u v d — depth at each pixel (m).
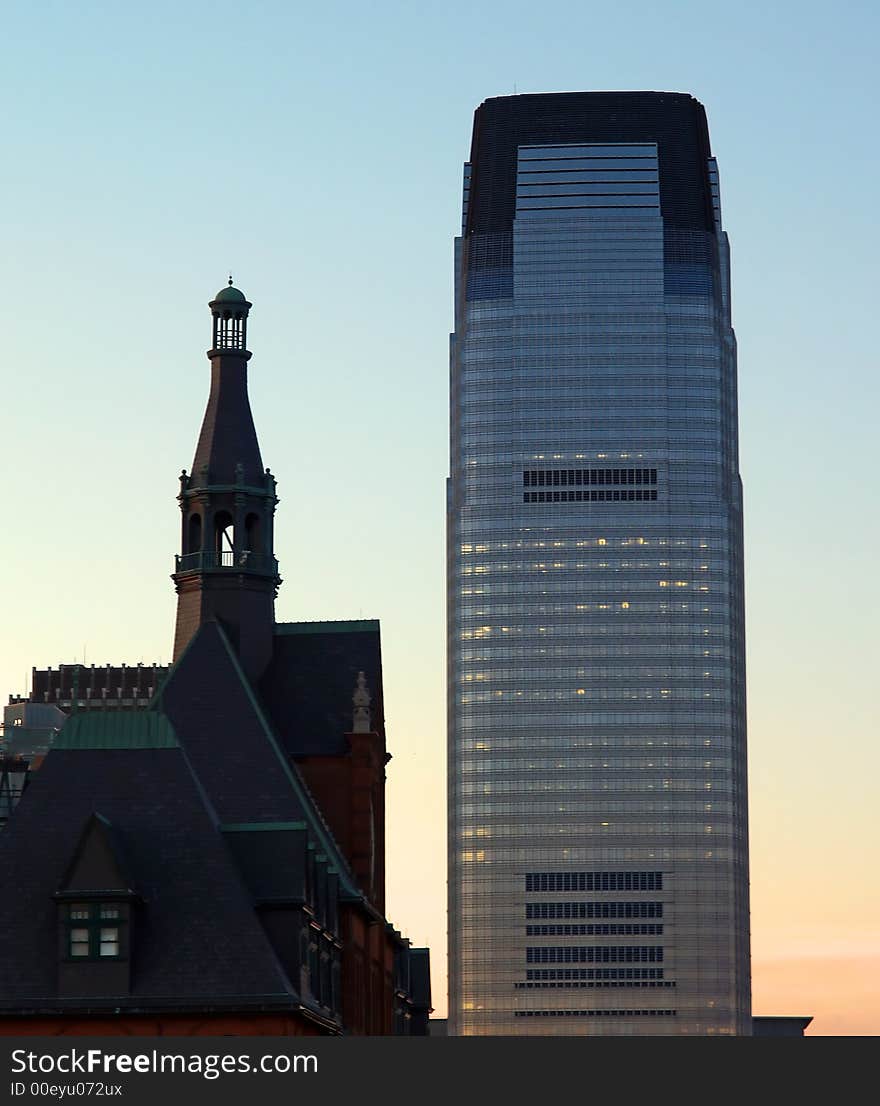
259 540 142.25
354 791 139.75
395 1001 155.12
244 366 143.62
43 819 109.81
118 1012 104.31
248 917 107.12
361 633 145.75
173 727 119.56
